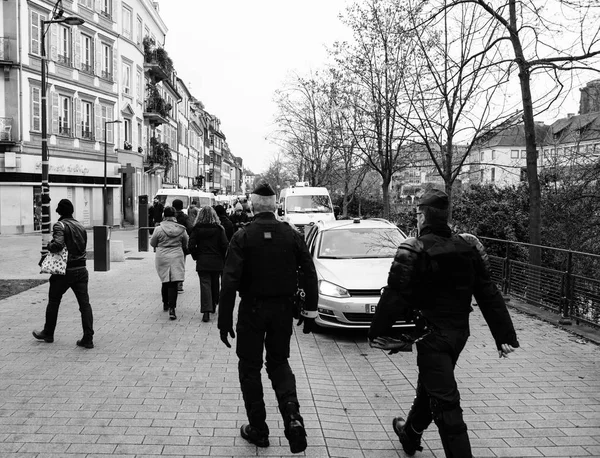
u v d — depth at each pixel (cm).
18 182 2947
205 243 908
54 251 711
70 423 477
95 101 3656
